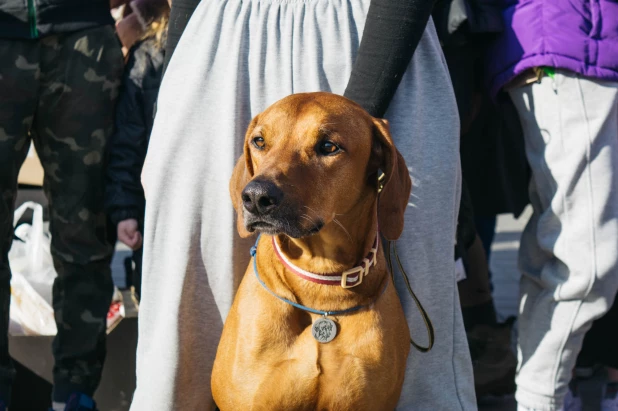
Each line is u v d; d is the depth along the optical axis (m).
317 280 2.21
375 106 2.33
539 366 2.89
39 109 3.02
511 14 2.87
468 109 3.13
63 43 3.00
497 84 2.95
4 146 2.92
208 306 2.53
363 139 2.18
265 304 2.23
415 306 2.50
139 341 2.56
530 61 2.78
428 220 2.48
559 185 2.79
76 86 3.02
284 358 2.19
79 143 3.06
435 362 2.55
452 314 2.57
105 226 3.23
